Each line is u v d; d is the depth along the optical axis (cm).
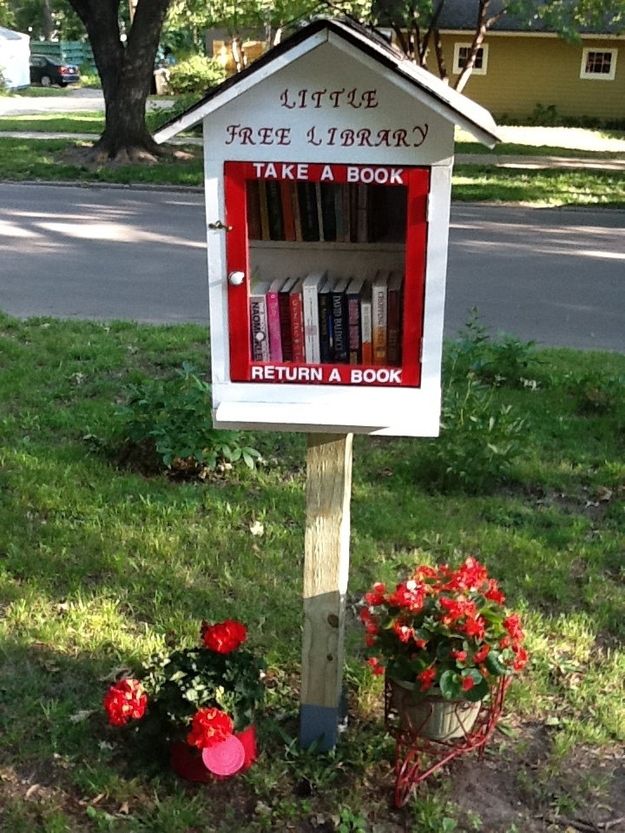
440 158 250
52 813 284
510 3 1905
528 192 1506
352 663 354
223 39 3466
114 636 365
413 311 265
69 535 437
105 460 517
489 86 2686
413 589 286
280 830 283
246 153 255
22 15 5591
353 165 254
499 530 456
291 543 440
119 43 1659
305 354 277
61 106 2953
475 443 502
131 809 289
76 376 643
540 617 387
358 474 512
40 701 329
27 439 538
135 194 1469
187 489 485
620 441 568
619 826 290
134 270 973
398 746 290
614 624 388
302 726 309
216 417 274
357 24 262
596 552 438
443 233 257
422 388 272
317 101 249
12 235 1132
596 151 2055
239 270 267
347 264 279
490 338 765
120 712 286
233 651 303
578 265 1048
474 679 273
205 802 292
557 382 645
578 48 2602
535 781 305
